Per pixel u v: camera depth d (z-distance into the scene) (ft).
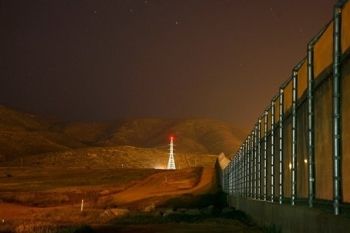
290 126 60.29
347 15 37.78
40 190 270.05
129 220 120.88
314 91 47.73
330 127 42.24
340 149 39.45
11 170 397.19
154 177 296.51
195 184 266.77
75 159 553.64
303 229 50.37
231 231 88.38
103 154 593.01
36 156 566.77
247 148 111.04
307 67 49.78
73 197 242.37
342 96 39.04
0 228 103.91
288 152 61.77
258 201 87.51
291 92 59.06
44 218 136.26
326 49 43.34
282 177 64.90
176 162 638.12
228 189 189.16
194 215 131.03
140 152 639.76
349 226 35.35
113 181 322.14
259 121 89.04
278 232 65.72
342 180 38.88
